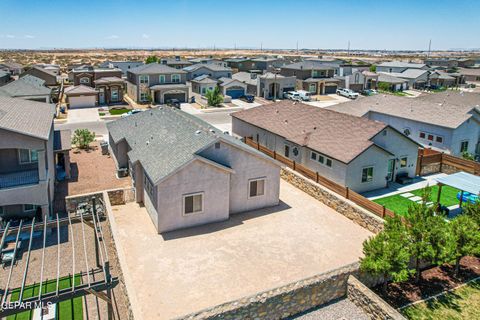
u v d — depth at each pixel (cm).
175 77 6581
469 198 2344
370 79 8850
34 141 1936
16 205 2128
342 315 1376
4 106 2311
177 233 1856
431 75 9294
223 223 1980
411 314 1345
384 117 3941
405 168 2912
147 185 2050
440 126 3372
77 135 3619
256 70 9869
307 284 1367
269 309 1309
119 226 1922
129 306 1253
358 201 2195
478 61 15838
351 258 1666
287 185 2569
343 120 2923
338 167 2578
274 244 1773
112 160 3216
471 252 1502
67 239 1930
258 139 3534
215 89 6281
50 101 5088
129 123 2948
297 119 3262
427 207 1527
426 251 1420
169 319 1165
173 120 2470
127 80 7188
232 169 1944
